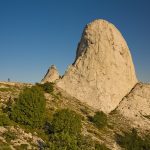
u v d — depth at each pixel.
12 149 58.25
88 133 78.06
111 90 102.44
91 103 99.19
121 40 110.38
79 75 103.88
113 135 83.25
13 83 98.62
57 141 60.19
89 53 106.56
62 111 73.44
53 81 106.62
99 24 109.50
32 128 72.00
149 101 104.44
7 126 67.50
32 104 73.31
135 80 111.12
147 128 94.31
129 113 99.06
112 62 105.81
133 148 79.38
